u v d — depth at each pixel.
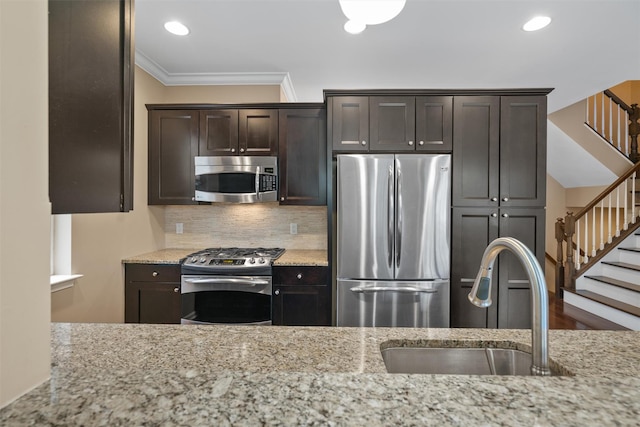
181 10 2.13
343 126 2.61
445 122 2.56
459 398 0.41
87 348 0.89
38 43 0.38
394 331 1.06
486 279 0.85
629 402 0.39
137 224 2.79
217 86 3.19
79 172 0.68
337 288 2.52
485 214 2.55
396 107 2.59
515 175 2.55
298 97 3.80
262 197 2.80
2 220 0.35
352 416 0.37
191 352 0.87
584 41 2.54
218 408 0.38
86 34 0.69
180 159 2.90
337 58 2.82
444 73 3.14
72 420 0.35
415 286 2.47
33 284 0.38
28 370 0.37
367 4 1.21
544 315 0.71
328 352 0.89
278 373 0.46
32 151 0.38
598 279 3.94
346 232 2.50
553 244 5.62
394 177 2.47
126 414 0.36
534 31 2.40
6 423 0.34
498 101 2.55
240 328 1.06
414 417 0.37
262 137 2.86
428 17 2.22
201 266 2.55
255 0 2.04
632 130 4.64
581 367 0.79
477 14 2.19
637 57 2.80
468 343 1.00
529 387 0.43
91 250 2.31
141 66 2.80
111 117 0.74
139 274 2.62
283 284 2.57
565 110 4.62
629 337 0.97
